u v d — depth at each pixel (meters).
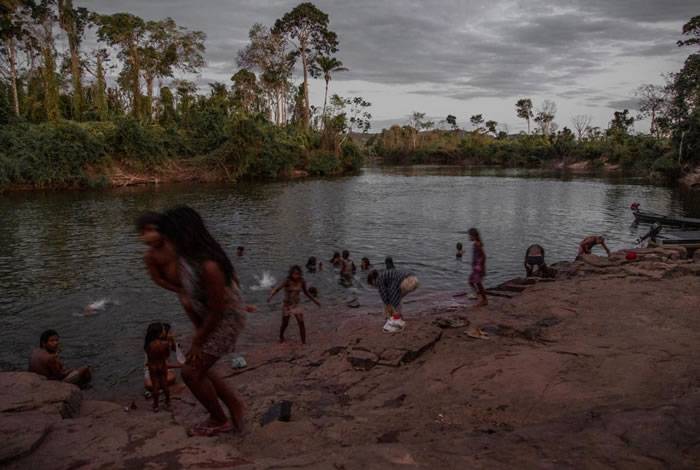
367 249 18.84
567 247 19.78
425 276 14.88
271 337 9.52
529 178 64.12
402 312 11.05
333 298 12.50
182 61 71.56
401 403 5.52
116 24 65.12
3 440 3.35
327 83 80.19
